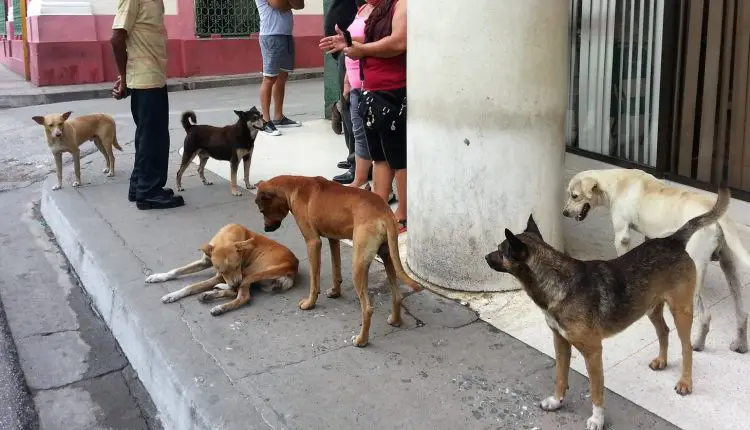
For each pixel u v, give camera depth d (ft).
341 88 22.24
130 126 34.24
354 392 10.66
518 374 11.11
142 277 15.15
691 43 19.44
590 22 23.17
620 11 22.02
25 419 11.71
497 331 12.55
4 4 59.82
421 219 14.46
